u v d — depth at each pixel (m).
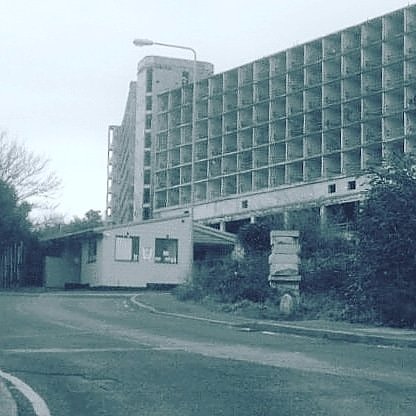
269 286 25.25
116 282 44.78
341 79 75.06
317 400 8.70
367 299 19.58
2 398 8.78
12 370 10.99
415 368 11.31
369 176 20.58
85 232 45.78
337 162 76.38
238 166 85.81
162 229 46.16
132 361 11.88
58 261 50.50
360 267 19.77
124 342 14.75
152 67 103.38
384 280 19.16
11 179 50.38
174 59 103.81
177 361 11.91
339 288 23.34
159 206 96.00
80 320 20.22
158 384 9.80
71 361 11.88
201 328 18.39
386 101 71.25
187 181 92.00
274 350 13.63
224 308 23.95
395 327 17.97
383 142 70.56
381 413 7.98
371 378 10.30
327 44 77.12
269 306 23.31
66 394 9.15
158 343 14.62
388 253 18.97
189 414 7.96
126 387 9.59
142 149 103.06
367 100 73.06
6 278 51.53
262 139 83.81
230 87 88.06
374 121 72.50
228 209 85.50
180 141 93.88
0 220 48.34
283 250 24.23
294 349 13.84
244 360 12.10
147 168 102.56
